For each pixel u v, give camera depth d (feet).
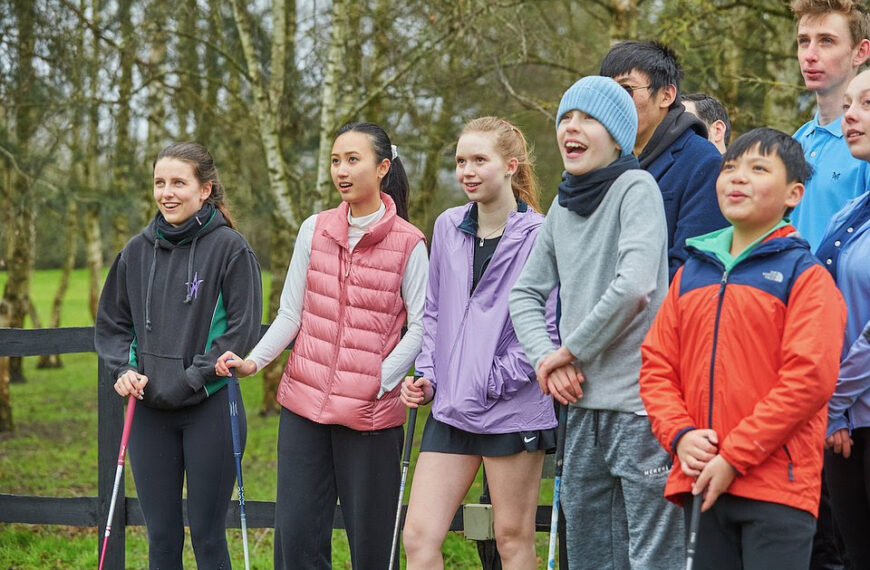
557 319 10.57
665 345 9.29
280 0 28.71
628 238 9.56
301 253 12.48
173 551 12.43
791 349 8.54
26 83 30.09
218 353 12.14
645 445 9.63
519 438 10.85
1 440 32.17
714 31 25.22
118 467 12.32
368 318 11.99
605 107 9.91
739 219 9.05
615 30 25.38
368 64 30.76
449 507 11.07
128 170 33.76
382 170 12.32
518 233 11.16
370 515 11.94
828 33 11.83
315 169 31.86
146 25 30.09
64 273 48.55
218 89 35.76
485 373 10.82
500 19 26.00
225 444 12.33
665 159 10.72
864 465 10.03
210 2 29.99
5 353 14.76
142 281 12.57
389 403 11.96
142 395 12.13
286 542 12.05
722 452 8.61
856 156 10.53
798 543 8.52
